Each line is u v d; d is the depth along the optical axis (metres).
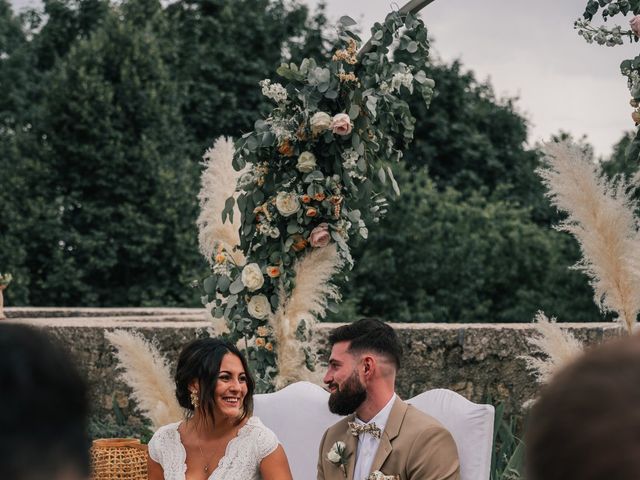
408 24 4.67
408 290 15.41
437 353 6.36
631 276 3.99
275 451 3.97
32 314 9.45
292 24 18.83
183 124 17.30
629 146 4.16
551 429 0.71
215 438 3.98
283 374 4.84
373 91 4.67
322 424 4.23
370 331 3.74
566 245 16.44
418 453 3.55
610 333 6.36
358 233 5.03
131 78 15.39
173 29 17.64
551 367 4.04
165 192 15.11
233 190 5.07
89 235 15.02
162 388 4.83
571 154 4.02
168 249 15.25
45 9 18.42
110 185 15.02
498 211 16.28
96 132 14.94
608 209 3.97
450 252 15.20
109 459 4.47
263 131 4.79
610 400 0.69
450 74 19.50
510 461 4.71
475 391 6.36
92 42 15.49
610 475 0.68
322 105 4.82
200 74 18.05
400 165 16.08
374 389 3.71
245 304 5.03
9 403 0.79
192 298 15.15
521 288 15.55
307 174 4.85
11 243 14.55
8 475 0.78
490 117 20.27
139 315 9.59
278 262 4.93
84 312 9.55
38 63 18.64
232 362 3.95
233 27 18.38
